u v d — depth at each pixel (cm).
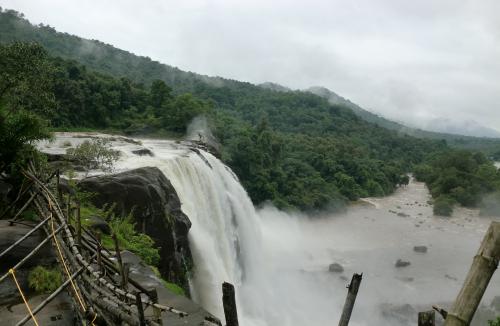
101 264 930
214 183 3142
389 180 8588
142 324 616
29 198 1414
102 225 1524
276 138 6669
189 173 2791
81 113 4619
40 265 1130
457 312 321
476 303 317
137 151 2897
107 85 5219
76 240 1027
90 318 803
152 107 5416
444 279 4147
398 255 4888
